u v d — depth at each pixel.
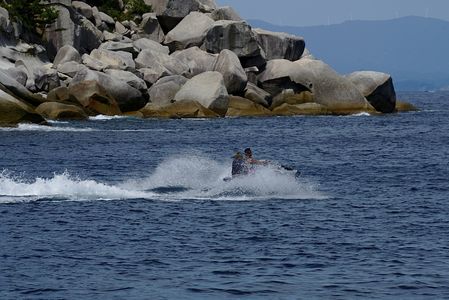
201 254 74.62
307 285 65.81
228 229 84.75
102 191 103.69
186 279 67.00
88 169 133.12
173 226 85.81
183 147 168.25
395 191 111.81
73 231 83.00
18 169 131.62
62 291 63.53
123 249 76.00
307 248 77.19
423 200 104.12
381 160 151.38
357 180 123.31
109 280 66.44
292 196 104.56
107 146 165.88
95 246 76.94
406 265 71.38
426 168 138.38
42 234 81.44
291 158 154.75
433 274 68.75
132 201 98.81
